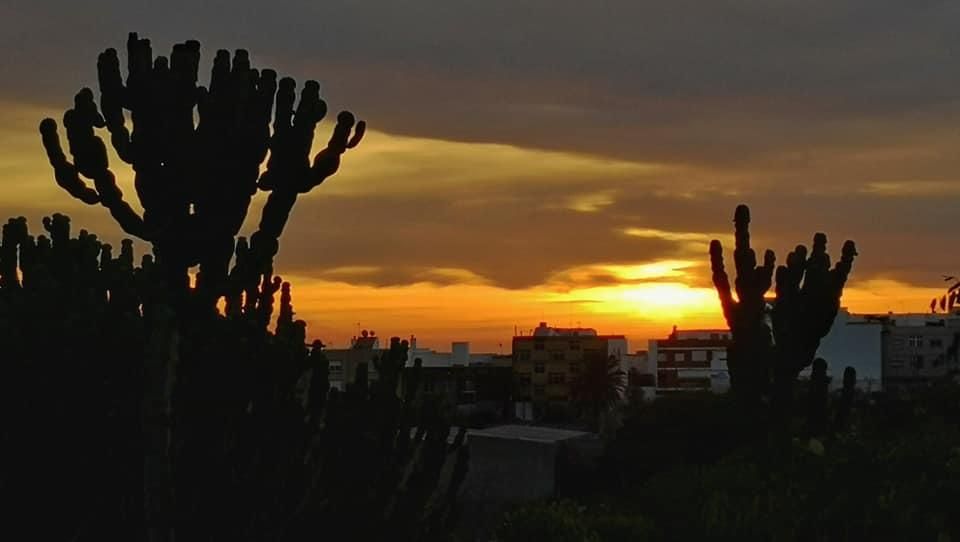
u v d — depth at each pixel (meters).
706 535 15.66
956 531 14.92
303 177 9.92
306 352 9.77
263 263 9.84
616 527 16.39
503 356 134.62
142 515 8.73
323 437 9.80
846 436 21.14
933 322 108.31
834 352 92.38
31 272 8.54
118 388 8.49
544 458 35.97
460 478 11.60
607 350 121.56
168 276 9.52
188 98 9.48
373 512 9.91
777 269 23.31
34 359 8.27
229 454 9.02
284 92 9.87
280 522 9.32
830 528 15.15
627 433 32.97
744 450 19.97
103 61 9.49
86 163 9.52
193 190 9.52
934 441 19.59
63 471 8.38
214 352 8.91
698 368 134.00
